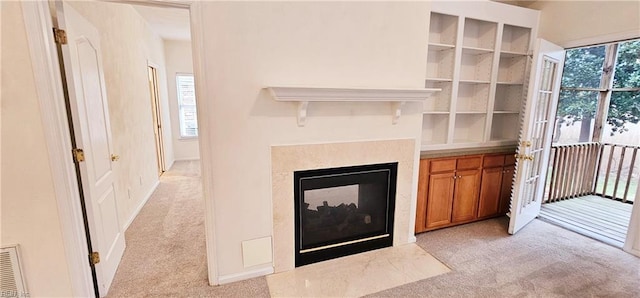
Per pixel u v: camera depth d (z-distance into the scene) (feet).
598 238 9.48
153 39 15.97
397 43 7.73
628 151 13.26
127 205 10.27
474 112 10.04
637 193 8.31
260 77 6.41
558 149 12.83
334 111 7.30
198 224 10.25
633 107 13.17
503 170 10.70
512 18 9.91
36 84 4.91
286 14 6.44
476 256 8.32
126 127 10.62
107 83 9.03
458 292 6.75
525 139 9.01
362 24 7.24
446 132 9.76
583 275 7.43
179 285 6.89
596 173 14.39
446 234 9.70
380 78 7.66
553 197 13.29
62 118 5.33
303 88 6.17
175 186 14.74
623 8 8.48
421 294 6.68
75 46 5.75
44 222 5.36
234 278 7.04
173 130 20.56
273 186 7.00
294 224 7.45
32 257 5.42
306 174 7.32
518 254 8.44
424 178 9.27
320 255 7.97
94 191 6.26
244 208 6.82
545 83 9.55
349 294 6.68
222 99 6.17
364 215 8.64
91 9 8.02
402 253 8.48
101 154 6.92
